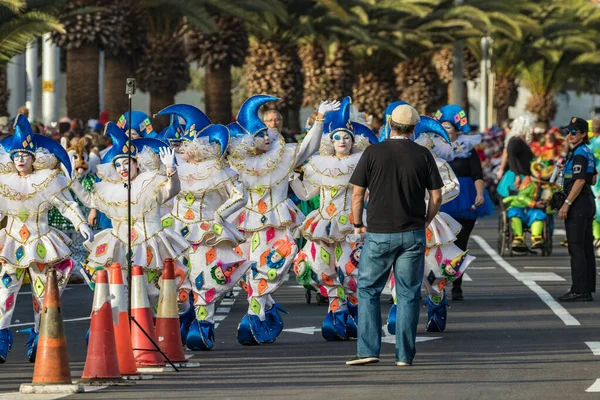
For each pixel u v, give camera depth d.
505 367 17.98
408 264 18.08
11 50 44.97
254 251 21.28
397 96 78.31
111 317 16.84
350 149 22.08
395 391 15.95
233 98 127.94
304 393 15.85
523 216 39.03
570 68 102.38
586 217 27.14
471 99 132.75
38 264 19.55
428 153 18.19
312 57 70.69
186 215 20.83
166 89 54.22
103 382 16.61
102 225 31.25
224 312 26.16
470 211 26.56
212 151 20.81
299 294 29.59
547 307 26.08
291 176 22.39
